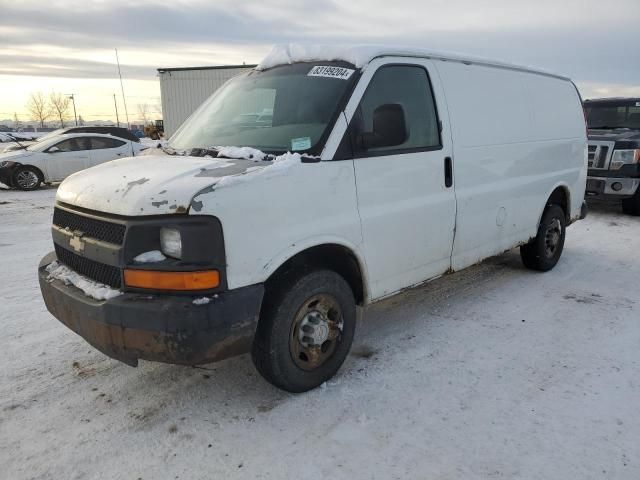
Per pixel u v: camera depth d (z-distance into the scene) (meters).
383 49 3.72
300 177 3.04
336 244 3.27
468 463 2.65
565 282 5.55
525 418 3.03
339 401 3.22
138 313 2.65
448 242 4.19
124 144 15.47
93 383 3.45
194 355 2.69
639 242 7.44
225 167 3.02
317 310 3.27
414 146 3.80
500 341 4.06
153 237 2.73
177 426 2.98
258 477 2.56
